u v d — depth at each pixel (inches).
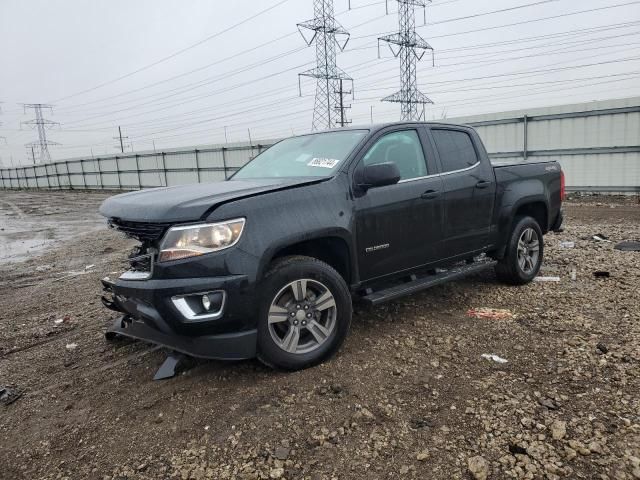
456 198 190.4
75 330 200.2
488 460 101.9
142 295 131.8
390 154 175.0
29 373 159.8
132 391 140.7
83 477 104.7
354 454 106.3
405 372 141.6
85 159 1823.3
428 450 106.2
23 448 117.3
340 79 1683.1
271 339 138.1
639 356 143.6
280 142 208.8
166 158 1427.2
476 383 133.2
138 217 134.2
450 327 175.9
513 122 685.9
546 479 95.7
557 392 126.3
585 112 621.6
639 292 205.6
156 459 108.9
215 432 117.0
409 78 1397.6
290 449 109.0
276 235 136.3
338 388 133.0
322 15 1536.7
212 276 128.0
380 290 173.0
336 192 153.4
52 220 732.0
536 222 232.2
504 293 214.5
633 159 595.8
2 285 301.0
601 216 460.1
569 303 195.9
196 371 149.2
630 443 104.3
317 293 147.4
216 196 136.6
